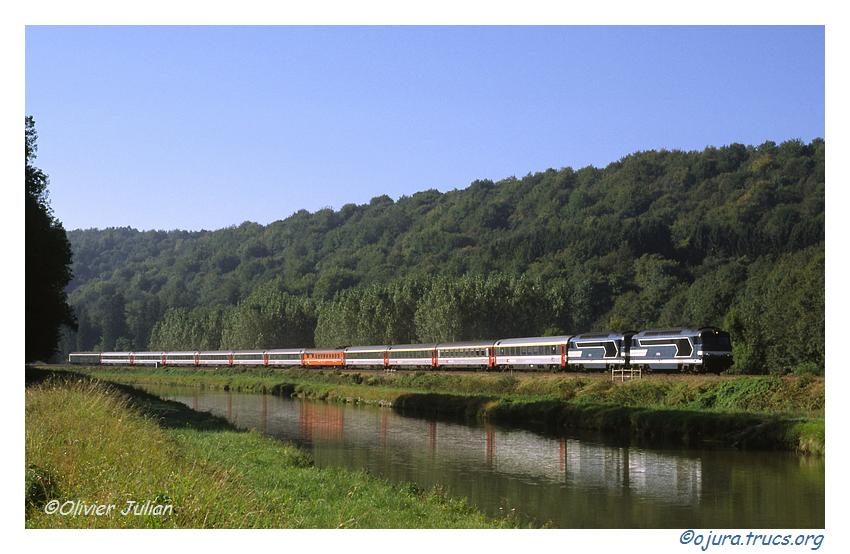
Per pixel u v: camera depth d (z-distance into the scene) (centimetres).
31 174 6438
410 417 6494
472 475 3866
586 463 4147
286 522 2206
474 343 8681
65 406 3391
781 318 8169
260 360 12800
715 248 17650
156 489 2155
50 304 7219
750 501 3195
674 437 4766
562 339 7294
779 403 4769
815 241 16112
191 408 6850
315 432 5522
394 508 2748
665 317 13362
